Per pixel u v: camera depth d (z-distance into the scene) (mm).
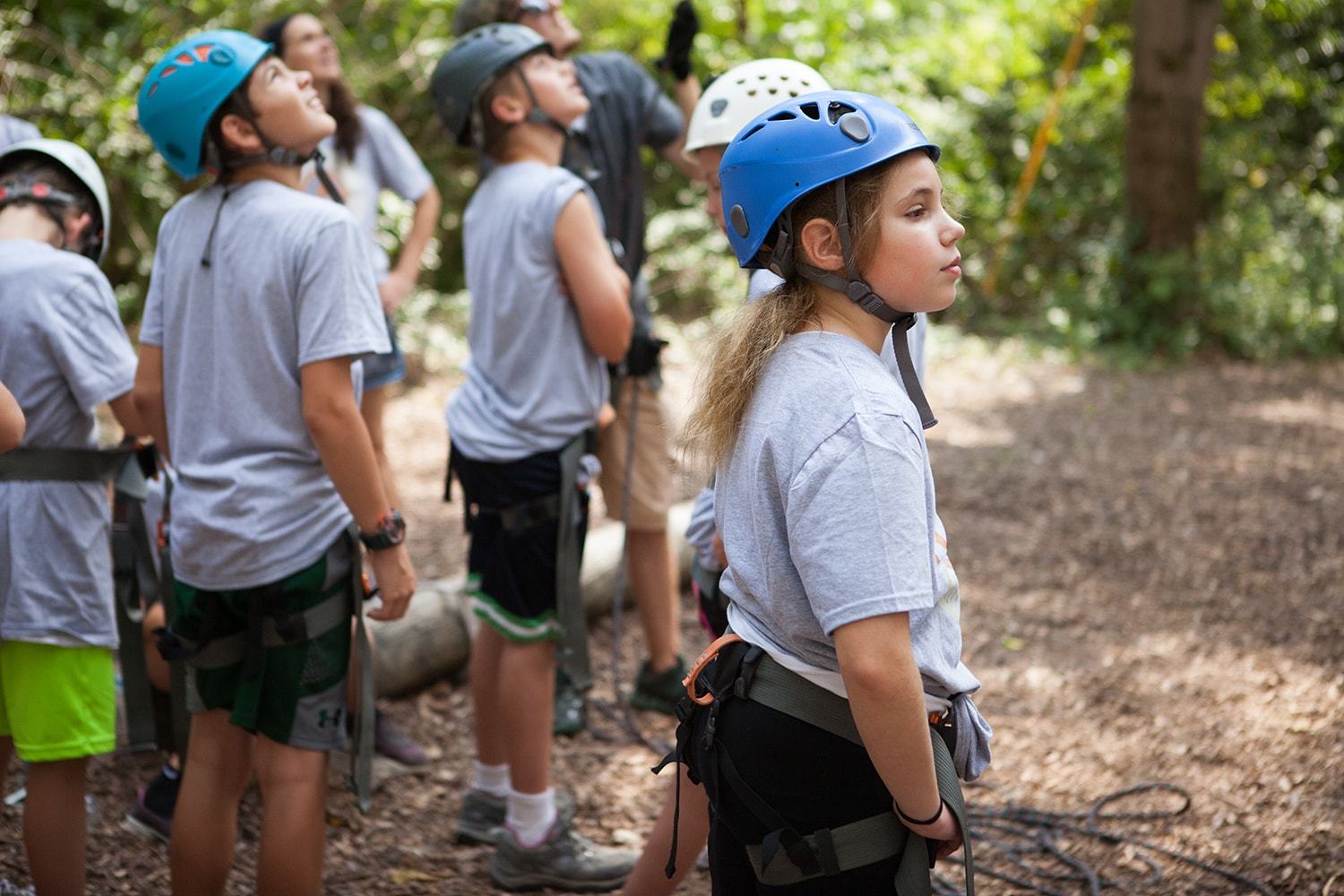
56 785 2623
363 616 2508
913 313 1774
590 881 3053
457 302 9281
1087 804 3371
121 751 3574
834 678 1776
